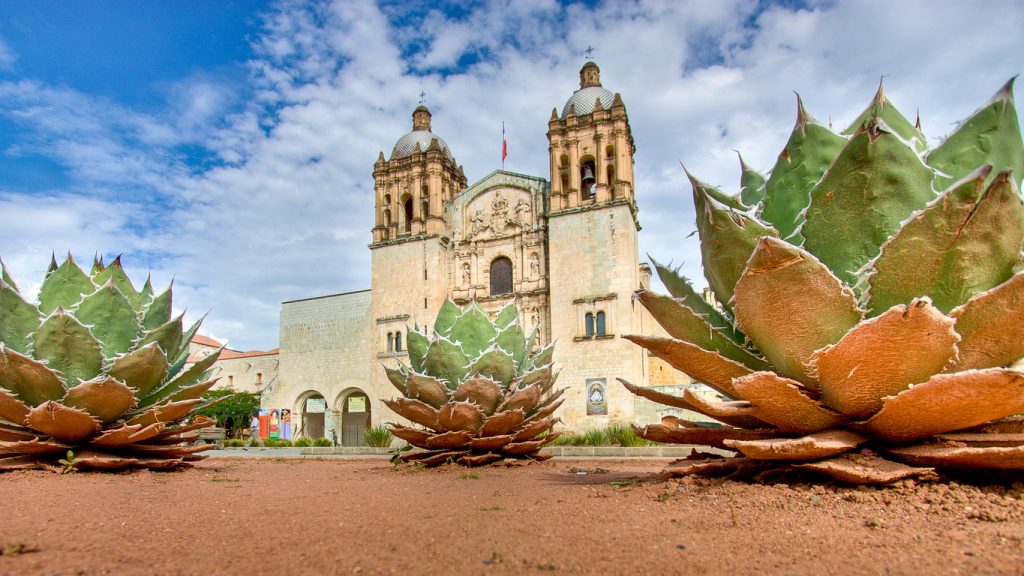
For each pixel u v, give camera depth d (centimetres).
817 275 475
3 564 354
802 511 470
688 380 4775
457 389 1148
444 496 665
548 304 4456
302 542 420
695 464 656
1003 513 420
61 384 913
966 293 486
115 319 1002
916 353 456
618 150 4353
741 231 566
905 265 480
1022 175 558
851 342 459
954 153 556
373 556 379
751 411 564
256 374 6075
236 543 418
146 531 461
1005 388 431
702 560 359
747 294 511
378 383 4709
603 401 3969
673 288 736
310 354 5319
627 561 361
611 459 1752
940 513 435
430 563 362
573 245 4316
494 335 1300
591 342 4097
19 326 948
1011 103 538
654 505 541
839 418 534
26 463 948
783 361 538
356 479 928
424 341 1299
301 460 1761
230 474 1038
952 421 479
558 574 339
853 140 505
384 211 5119
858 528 418
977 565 328
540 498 623
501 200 4847
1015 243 470
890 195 514
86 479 869
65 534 445
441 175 5031
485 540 419
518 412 1088
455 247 4928
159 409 970
